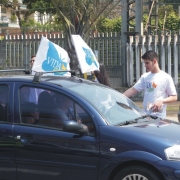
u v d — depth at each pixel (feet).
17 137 21.03
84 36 54.80
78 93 21.39
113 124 20.51
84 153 19.98
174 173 18.70
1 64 68.69
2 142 21.30
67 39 53.72
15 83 22.15
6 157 21.22
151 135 19.75
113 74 64.18
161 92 26.76
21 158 20.97
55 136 20.48
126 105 23.30
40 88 21.74
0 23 136.05
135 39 62.08
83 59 30.66
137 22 65.51
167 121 23.35
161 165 18.83
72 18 54.13
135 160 19.17
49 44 29.48
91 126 20.29
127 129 20.03
